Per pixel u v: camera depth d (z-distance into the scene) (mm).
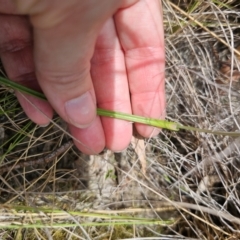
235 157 223
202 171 234
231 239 217
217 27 251
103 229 225
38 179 213
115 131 208
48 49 160
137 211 229
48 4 145
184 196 236
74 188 231
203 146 229
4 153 218
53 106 184
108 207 232
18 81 199
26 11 153
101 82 210
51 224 201
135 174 236
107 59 209
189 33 241
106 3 155
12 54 195
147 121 201
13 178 221
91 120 189
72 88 176
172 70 236
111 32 206
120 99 213
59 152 215
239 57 250
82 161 234
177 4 250
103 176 236
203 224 229
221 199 236
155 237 216
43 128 227
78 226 214
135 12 206
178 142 242
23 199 217
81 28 156
